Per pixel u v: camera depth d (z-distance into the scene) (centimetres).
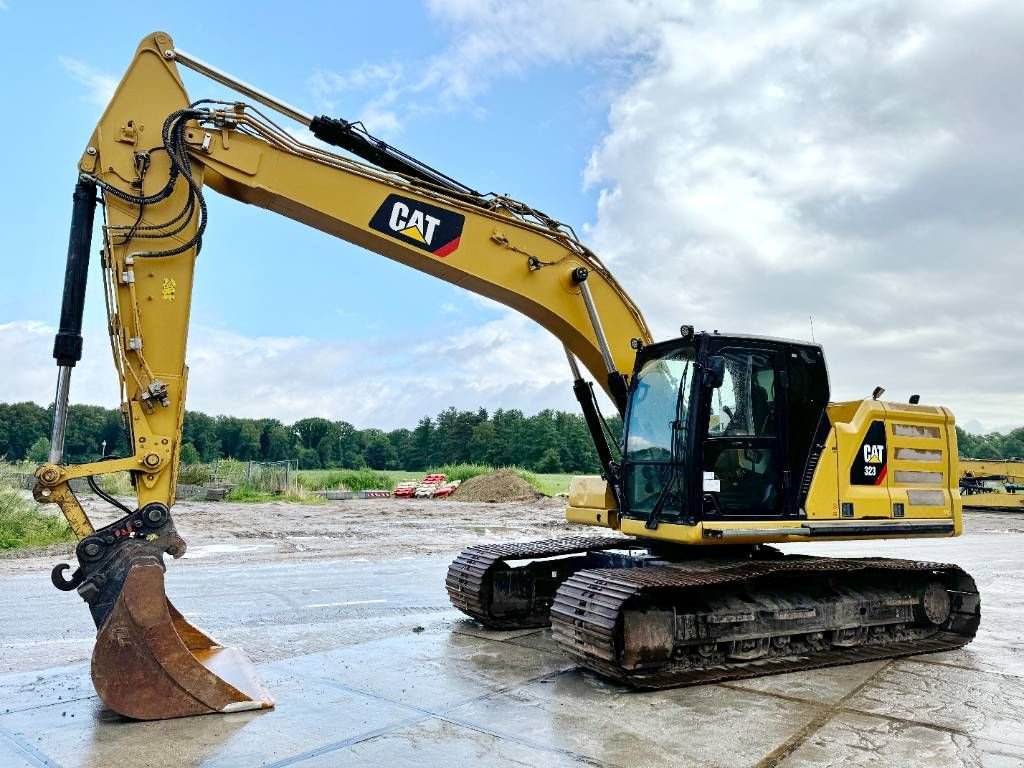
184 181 610
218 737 477
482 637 769
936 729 514
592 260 770
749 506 681
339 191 670
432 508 2506
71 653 678
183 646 521
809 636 716
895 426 774
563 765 440
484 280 719
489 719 519
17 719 509
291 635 764
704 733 499
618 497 740
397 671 639
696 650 655
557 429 7225
